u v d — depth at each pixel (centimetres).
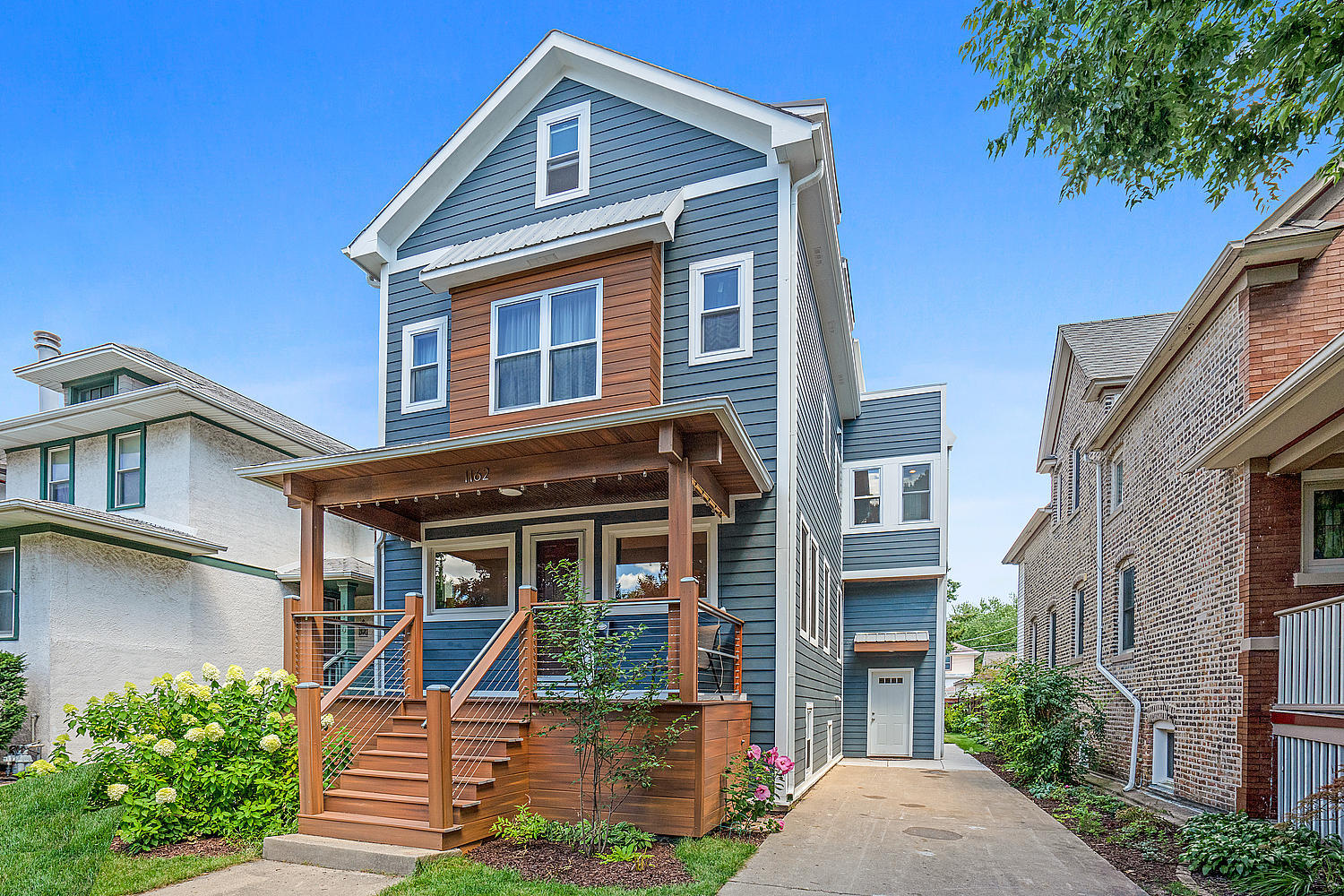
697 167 1005
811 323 1169
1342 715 606
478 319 1039
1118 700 1129
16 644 1226
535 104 1123
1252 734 737
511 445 794
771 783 778
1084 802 918
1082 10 525
